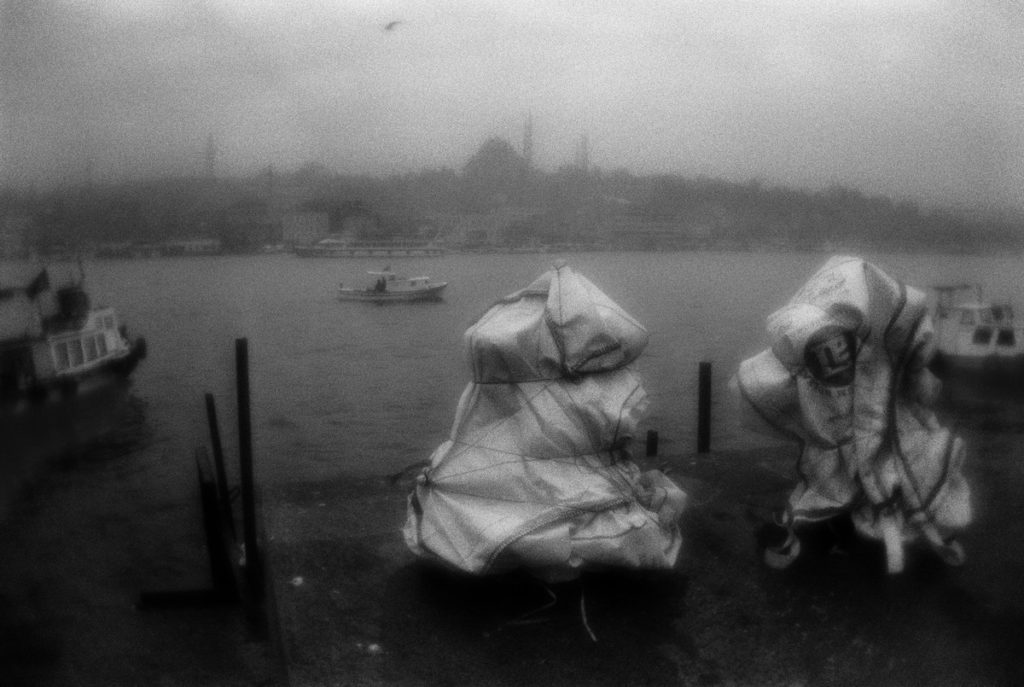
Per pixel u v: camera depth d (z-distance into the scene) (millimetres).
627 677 3482
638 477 4199
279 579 4355
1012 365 23812
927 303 4105
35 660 8258
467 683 3447
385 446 31500
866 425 4156
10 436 27969
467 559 3842
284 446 31172
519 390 4031
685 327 57125
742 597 4066
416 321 66750
